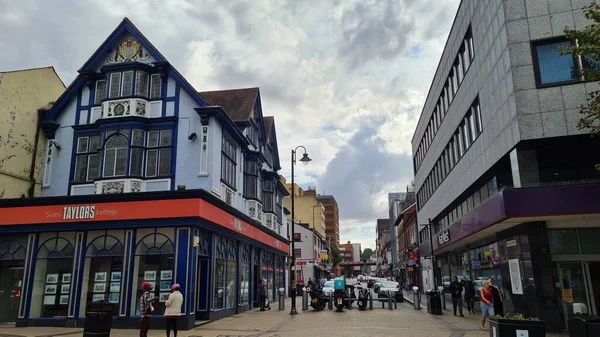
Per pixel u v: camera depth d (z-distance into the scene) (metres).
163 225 16.59
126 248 16.81
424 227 37.44
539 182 14.27
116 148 18.59
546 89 14.13
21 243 17.89
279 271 33.81
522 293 15.10
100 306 12.21
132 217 16.75
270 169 30.08
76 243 17.25
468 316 19.75
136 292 16.45
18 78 19.88
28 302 17.08
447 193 26.14
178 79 19.42
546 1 14.70
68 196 17.27
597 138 13.99
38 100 20.75
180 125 19.11
